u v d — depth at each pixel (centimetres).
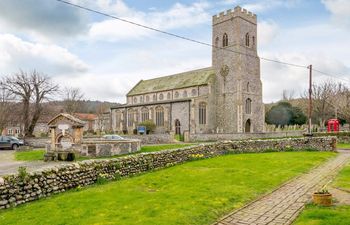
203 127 6550
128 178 1673
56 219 954
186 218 944
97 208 1063
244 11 6781
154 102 7238
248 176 1625
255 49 7006
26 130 5578
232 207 1080
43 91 5703
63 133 2906
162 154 2039
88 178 1492
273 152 2939
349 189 1281
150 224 888
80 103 10975
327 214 938
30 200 1196
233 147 2839
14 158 3064
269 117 8338
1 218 982
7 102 6244
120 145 2880
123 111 8069
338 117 6650
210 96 6750
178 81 7781
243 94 6525
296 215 981
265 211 1041
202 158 2467
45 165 2361
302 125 7719
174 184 1452
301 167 1931
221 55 6919
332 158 2466
